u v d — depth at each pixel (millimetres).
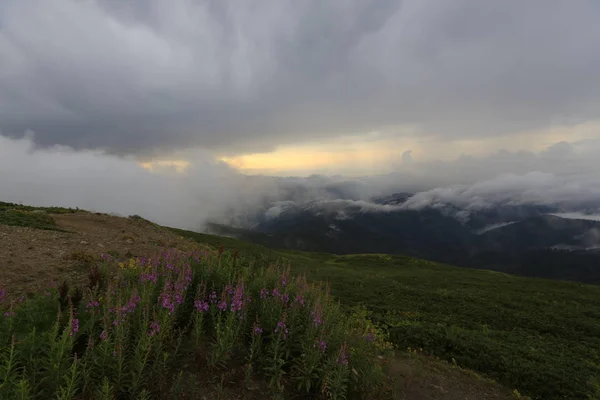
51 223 19500
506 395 9312
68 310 5598
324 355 5945
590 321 22875
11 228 15609
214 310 6250
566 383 10258
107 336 4641
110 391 4246
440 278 46344
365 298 24594
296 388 5598
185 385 4996
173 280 7055
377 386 6617
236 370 5625
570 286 42406
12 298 7707
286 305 6668
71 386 3758
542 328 20125
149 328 5211
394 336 13398
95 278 7691
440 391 8320
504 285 40906
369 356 7141
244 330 6168
